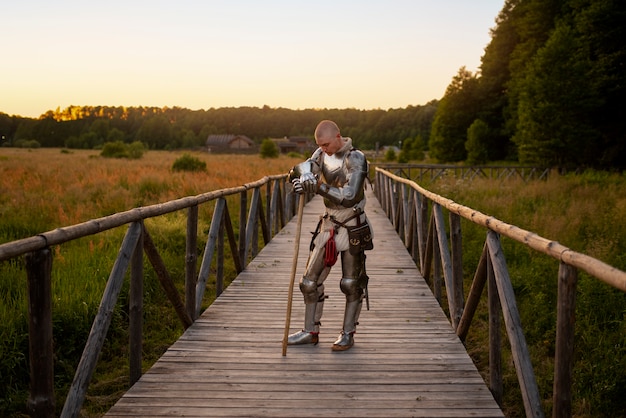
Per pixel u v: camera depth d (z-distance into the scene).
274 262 7.57
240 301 5.48
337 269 7.16
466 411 3.08
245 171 25.72
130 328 3.51
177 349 4.04
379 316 5.00
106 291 3.07
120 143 48.66
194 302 4.75
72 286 5.77
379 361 3.84
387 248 8.81
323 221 4.04
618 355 4.67
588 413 4.17
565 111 29.31
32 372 2.39
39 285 2.38
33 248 2.28
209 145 133.25
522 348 2.95
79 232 2.66
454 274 4.64
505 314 3.15
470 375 3.60
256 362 3.80
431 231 6.20
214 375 3.56
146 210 3.55
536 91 29.91
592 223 10.34
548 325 5.74
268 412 3.04
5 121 189.00
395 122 166.50
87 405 4.11
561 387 2.41
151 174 19.48
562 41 29.44
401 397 3.26
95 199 13.80
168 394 3.27
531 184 19.75
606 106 32.22
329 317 5.00
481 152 42.78
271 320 4.81
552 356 5.20
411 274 6.88
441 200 5.16
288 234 10.25
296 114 193.00
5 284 5.92
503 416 3.02
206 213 12.79
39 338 2.39
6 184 16.28
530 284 6.78
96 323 2.94
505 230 3.25
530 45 41.19
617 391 4.27
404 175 28.86
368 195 19.95
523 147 30.64
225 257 9.21
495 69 51.69
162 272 4.00
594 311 5.63
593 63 31.38
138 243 3.50
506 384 4.68
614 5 30.83
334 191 3.73
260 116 192.25
